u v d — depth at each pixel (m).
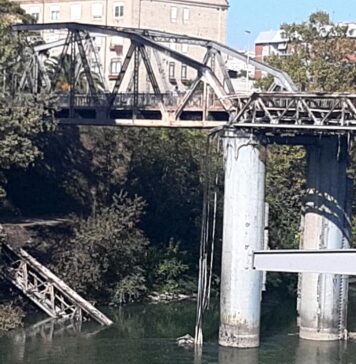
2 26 57.50
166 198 67.69
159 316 53.44
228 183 44.78
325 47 73.69
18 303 52.28
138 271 59.34
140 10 118.31
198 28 124.06
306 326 47.44
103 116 58.59
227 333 44.62
